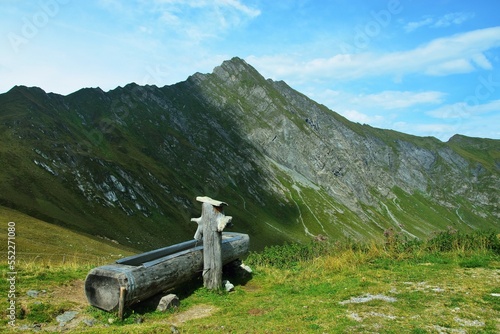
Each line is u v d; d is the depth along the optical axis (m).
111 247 79.69
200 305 12.15
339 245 19.45
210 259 13.77
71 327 9.64
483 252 16.08
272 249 20.73
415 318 8.95
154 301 11.98
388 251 17.25
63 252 58.62
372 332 8.13
